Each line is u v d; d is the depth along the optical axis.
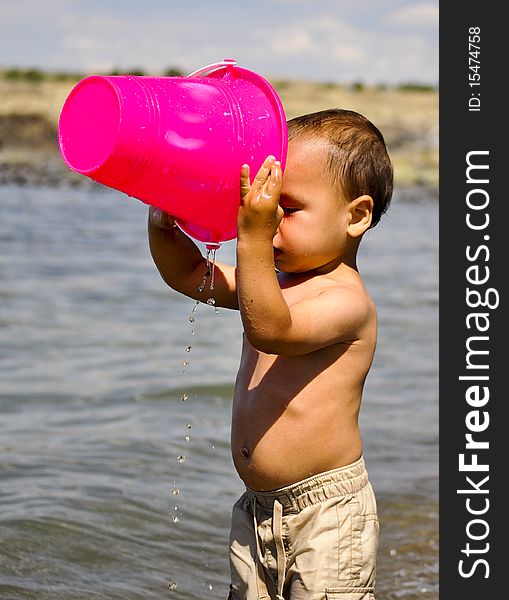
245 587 3.00
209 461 5.24
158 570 4.04
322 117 2.94
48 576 3.90
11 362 7.05
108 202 21.22
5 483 4.74
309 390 2.90
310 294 2.94
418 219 22.22
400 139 36.41
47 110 31.16
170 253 3.19
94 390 6.43
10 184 23.88
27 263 11.67
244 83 2.84
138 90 2.59
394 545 4.44
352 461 2.95
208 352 7.64
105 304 9.45
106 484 4.80
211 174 2.66
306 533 2.90
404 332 9.03
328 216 2.88
